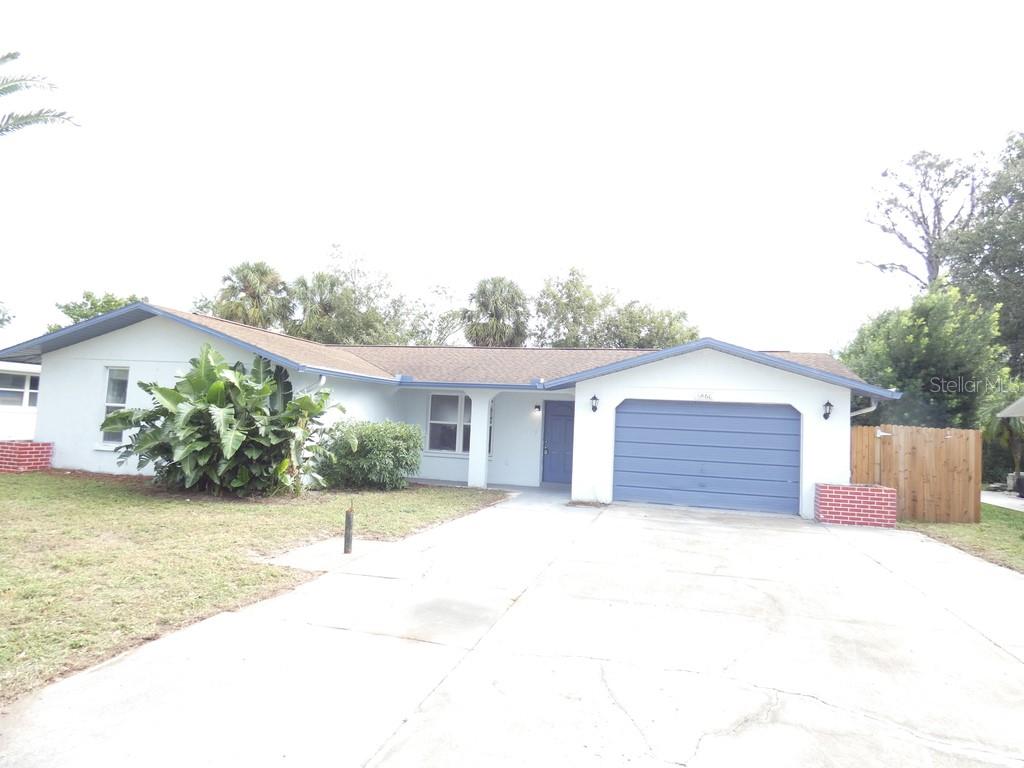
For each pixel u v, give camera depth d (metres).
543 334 33.94
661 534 8.66
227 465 9.86
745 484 11.41
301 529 7.80
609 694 3.50
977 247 26.59
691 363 11.65
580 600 5.33
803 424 11.05
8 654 3.74
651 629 4.63
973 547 8.38
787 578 6.36
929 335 14.96
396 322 36.50
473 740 2.95
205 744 2.83
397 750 2.84
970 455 11.02
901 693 3.65
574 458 12.05
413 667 3.78
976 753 2.98
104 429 10.36
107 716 3.06
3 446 12.49
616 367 11.76
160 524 7.73
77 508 8.70
